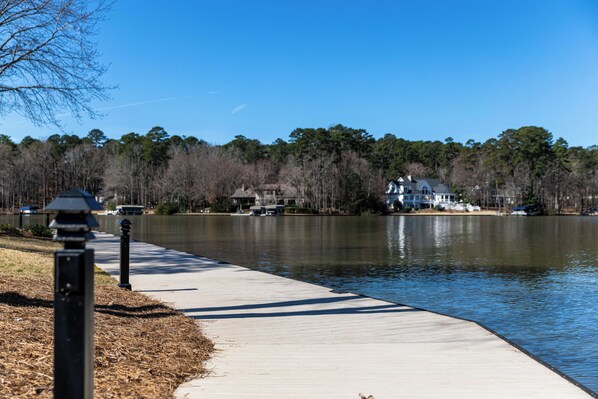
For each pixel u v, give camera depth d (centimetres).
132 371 452
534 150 10994
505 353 584
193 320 740
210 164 10338
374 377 492
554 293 1330
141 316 711
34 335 497
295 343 622
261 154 13300
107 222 6444
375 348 604
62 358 269
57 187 9806
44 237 2673
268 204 10006
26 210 8569
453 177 12744
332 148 10988
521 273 1767
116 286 1020
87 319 274
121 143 12194
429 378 491
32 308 619
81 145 10938
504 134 11531
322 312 820
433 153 14150
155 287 1080
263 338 645
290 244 3067
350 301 926
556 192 11062
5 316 550
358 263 2072
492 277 1659
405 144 14062
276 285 1120
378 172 11088
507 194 11144
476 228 5447
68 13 1631
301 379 481
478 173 12038
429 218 8731
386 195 11312
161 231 4406
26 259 1326
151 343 556
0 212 9019
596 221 7600
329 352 583
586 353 760
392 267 1928
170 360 507
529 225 6259
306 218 8162
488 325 962
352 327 714
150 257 1770
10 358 424
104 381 414
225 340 630
